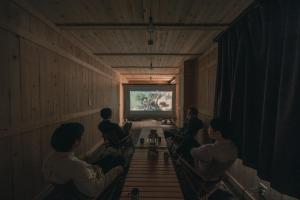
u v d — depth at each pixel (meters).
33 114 2.56
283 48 1.70
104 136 3.50
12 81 2.16
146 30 3.41
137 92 11.86
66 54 3.60
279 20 1.86
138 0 2.38
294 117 1.56
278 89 1.86
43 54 2.82
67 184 1.54
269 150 1.90
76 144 1.63
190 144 3.21
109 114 3.56
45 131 2.89
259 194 2.41
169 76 10.70
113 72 8.27
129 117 11.85
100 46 4.54
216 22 3.06
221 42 3.60
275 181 1.70
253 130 2.32
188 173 2.43
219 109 3.41
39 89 2.71
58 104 3.31
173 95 11.83
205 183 2.09
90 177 1.57
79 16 2.84
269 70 1.91
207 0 2.38
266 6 2.07
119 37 3.84
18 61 2.27
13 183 2.17
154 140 3.63
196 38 3.92
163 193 1.77
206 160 2.04
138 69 8.23
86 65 4.79
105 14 2.77
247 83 2.40
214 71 4.25
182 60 6.30
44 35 2.85
